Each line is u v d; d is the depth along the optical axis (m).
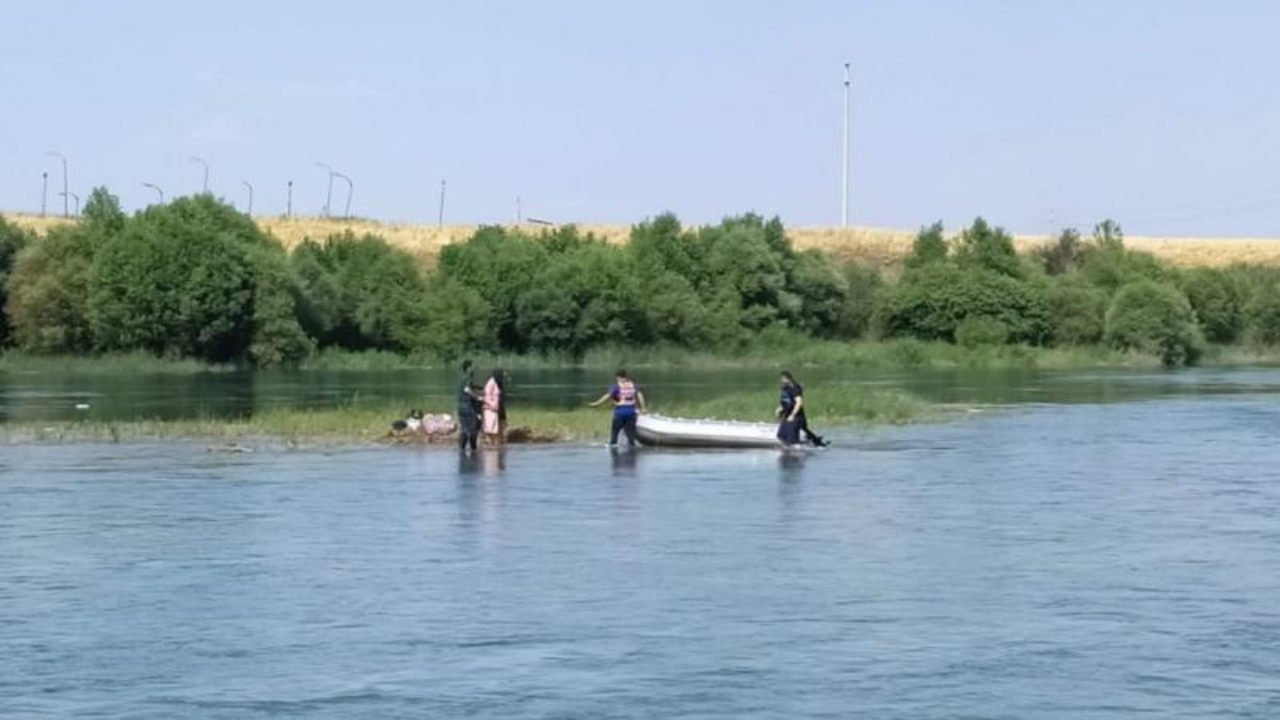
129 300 138.75
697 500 43.25
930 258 178.12
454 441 62.03
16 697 22.48
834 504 42.41
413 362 149.75
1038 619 27.33
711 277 168.00
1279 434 68.50
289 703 22.20
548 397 94.88
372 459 55.34
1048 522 39.00
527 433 62.56
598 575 31.23
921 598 29.03
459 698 22.41
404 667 24.09
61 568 32.22
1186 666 24.11
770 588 29.92
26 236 152.75
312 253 155.25
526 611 27.86
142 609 28.16
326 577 31.06
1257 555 33.91
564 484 47.25
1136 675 23.61
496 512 40.50
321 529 37.50
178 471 51.06
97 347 142.50
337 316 149.50
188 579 30.92
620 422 59.31
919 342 165.75
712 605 28.38
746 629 26.50
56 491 45.44
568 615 27.55
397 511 40.75
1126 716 21.55
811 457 56.88
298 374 132.12
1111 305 165.62
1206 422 76.19
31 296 141.00
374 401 87.25
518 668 24.02
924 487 46.88
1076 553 34.09
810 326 173.25
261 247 145.62
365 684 23.14
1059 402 93.19
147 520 39.12
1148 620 27.30
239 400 90.25
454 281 154.75
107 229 145.38
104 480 48.38
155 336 139.38
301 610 28.02
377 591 29.66
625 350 157.62
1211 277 179.12
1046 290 167.88
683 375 132.50
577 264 157.62
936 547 34.84
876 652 24.97
